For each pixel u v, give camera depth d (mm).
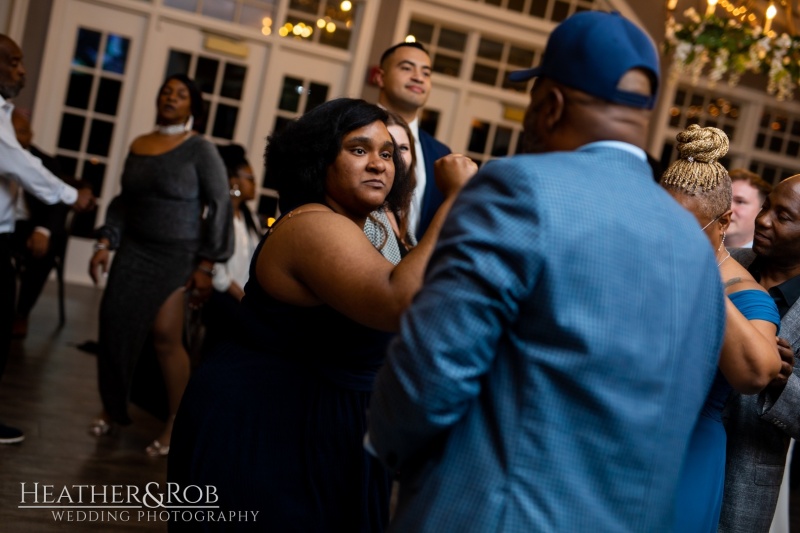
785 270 2609
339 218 1957
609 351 1384
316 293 1942
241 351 2059
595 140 1500
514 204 1384
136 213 4207
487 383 1427
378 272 1863
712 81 5594
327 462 2020
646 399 1432
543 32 9055
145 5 8336
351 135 2078
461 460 1427
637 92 1489
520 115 9203
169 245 4168
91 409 4816
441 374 1359
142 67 8375
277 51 8641
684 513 2105
